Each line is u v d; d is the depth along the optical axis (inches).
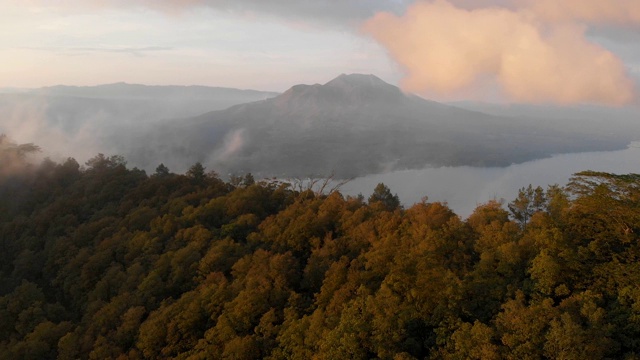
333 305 1425.9
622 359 983.0
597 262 1218.0
